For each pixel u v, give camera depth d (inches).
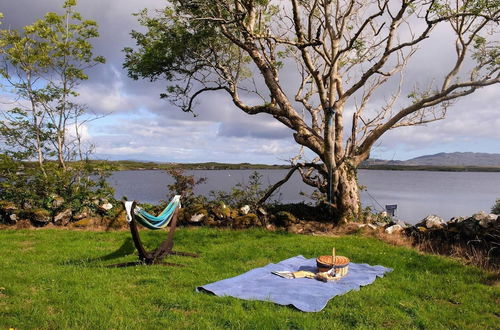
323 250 462.6
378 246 486.9
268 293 301.9
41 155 775.1
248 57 741.9
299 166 653.9
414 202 1584.6
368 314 266.4
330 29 590.9
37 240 539.8
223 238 543.5
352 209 616.1
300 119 658.8
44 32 779.4
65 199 682.2
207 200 702.5
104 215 661.3
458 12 528.4
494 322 267.7
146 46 719.1
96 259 426.0
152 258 396.8
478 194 2161.7
